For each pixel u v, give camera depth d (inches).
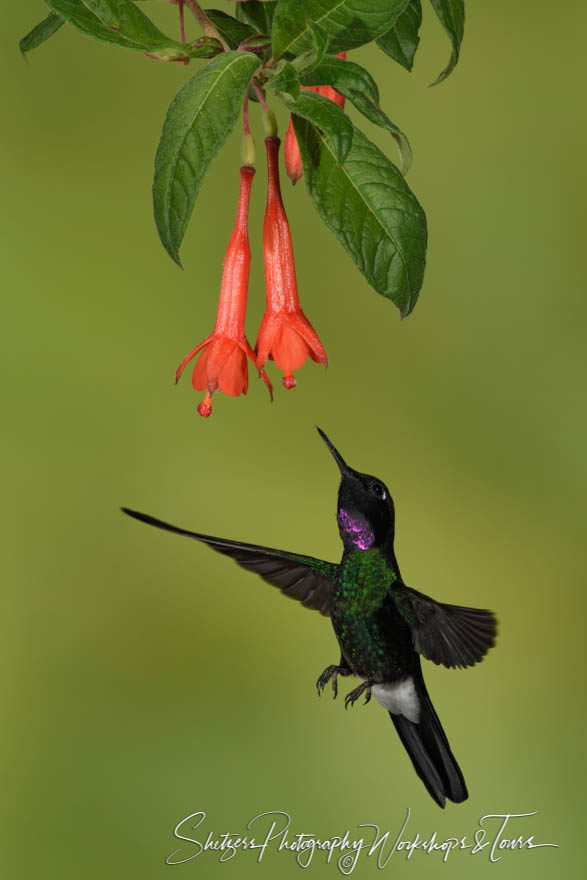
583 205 136.6
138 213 135.4
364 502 114.0
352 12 110.5
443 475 138.2
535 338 137.8
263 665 135.9
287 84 109.7
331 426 137.5
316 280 135.6
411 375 138.0
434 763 114.1
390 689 114.1
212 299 136.4
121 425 136.6
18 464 135.3
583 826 133.3
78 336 135.6
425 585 137.3
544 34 137.5
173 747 135.1
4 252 134.1
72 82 134.3
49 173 134.3
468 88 137.4
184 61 110.6
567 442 137.5
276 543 136.6
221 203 132.2
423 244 110.4
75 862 132.4
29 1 132.8
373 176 110.4
